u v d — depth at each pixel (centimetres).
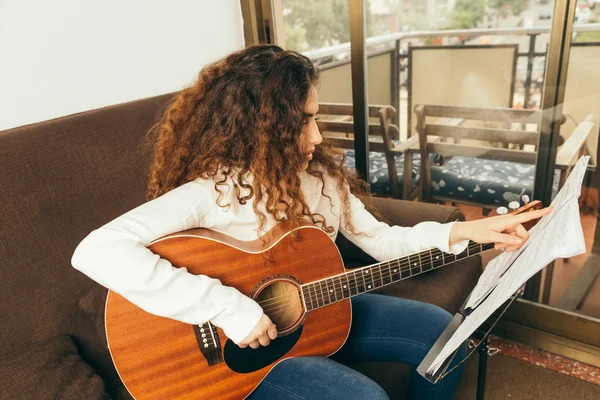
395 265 113
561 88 153
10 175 113
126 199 135
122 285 90
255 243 108
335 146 132
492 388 160
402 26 232
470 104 237
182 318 94
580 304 180
